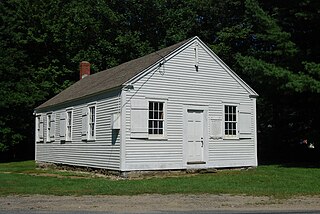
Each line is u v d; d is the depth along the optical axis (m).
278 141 36.06
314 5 25.95
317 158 34.59
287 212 10.62
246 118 23.66
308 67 25.42
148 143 20.19
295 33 29.33
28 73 38.94
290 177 19.44
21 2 40.84
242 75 36.97
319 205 12.04
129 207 11.43
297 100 30.89
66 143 25.83
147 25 44.59
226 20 41.38
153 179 18.62
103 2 42.59
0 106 35.44
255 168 23.78
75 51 42.34
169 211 10.72
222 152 22.61
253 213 10.38
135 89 20.02
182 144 21.25
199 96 22.00
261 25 29.73
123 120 19.53
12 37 39.47
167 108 20.94
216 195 13.92
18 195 14.09
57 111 27.50
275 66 27.67
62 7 43.22
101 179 19.00
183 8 43.53
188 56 21.86
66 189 15.46
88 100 23.11
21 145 41.41
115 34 43.19
